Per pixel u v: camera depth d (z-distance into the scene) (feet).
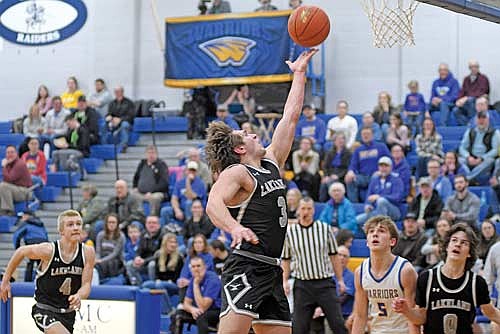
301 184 52.90
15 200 58.44
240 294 21.43
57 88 73.61
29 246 32.07
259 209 21.68
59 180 61.62
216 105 65.00
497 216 49.01
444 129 58.49
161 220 53.42
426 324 24.72
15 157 58.80
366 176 52.54
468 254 24.00
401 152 51.06
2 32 74.74
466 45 64.44
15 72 74.59
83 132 63.72
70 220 31.96
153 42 71.87
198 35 65.36
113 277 48.47
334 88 67.51
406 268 26.00
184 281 44.29
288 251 39.06
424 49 65.46
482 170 51.80
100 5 72.74
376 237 26.02
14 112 74.43
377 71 66.59
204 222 50.06
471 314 24.38
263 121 62.95
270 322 22.00
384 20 32.04
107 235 49.14
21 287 38.63
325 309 38.70
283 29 63.16
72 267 32.17
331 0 67.56
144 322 37.35
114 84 72.23
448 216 44.68
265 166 22.34
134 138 66.49
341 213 49.11
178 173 55.88
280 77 63.10
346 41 67.31
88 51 73.00
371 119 55.11
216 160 22.17
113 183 62.64
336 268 40.01
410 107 60.08
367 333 37.45
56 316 32.22
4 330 38.78
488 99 59.88
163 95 71.41
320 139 58.54
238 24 64.34
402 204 50.21
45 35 73.92
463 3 29.63
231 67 64.39
